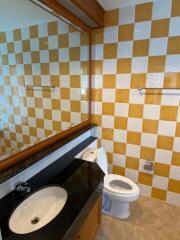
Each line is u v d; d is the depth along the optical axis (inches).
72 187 48.6
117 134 86.7
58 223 35.9
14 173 42.7
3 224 36.0
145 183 86.7
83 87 80.5
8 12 43.1
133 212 77.9
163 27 68.5
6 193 43.4
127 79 78.5
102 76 83.2
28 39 50.6
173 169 79.6
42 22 54.3
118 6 72.4
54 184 50.2
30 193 45.2
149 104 77.2
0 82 43.2
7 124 45.9
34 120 54.9
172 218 74.8
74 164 62.2
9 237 33.0
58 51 63.8
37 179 51.0
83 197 44.3
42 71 57.6
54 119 65.0
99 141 91.1
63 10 58.3
